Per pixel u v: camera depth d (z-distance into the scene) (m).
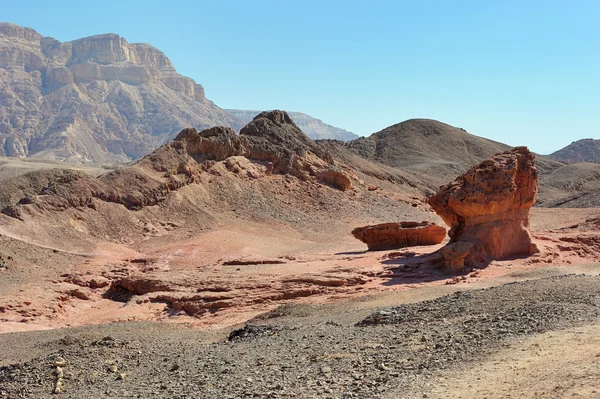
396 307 27.27
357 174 112.19
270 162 94.31
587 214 77.62
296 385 17.02
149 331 33.12
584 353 15.34
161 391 18.19
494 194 46.38
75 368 21.44
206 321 39.22
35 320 42.66
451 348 18.48
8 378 21.06
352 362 18.66
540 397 12.91
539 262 45.66
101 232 69.25
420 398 14.26
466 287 36.09
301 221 83.06
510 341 17.94
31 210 66.44
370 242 58.28
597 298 21.92
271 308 40.22
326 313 31.91
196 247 63.25
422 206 98.62
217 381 18.47
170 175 80.19
